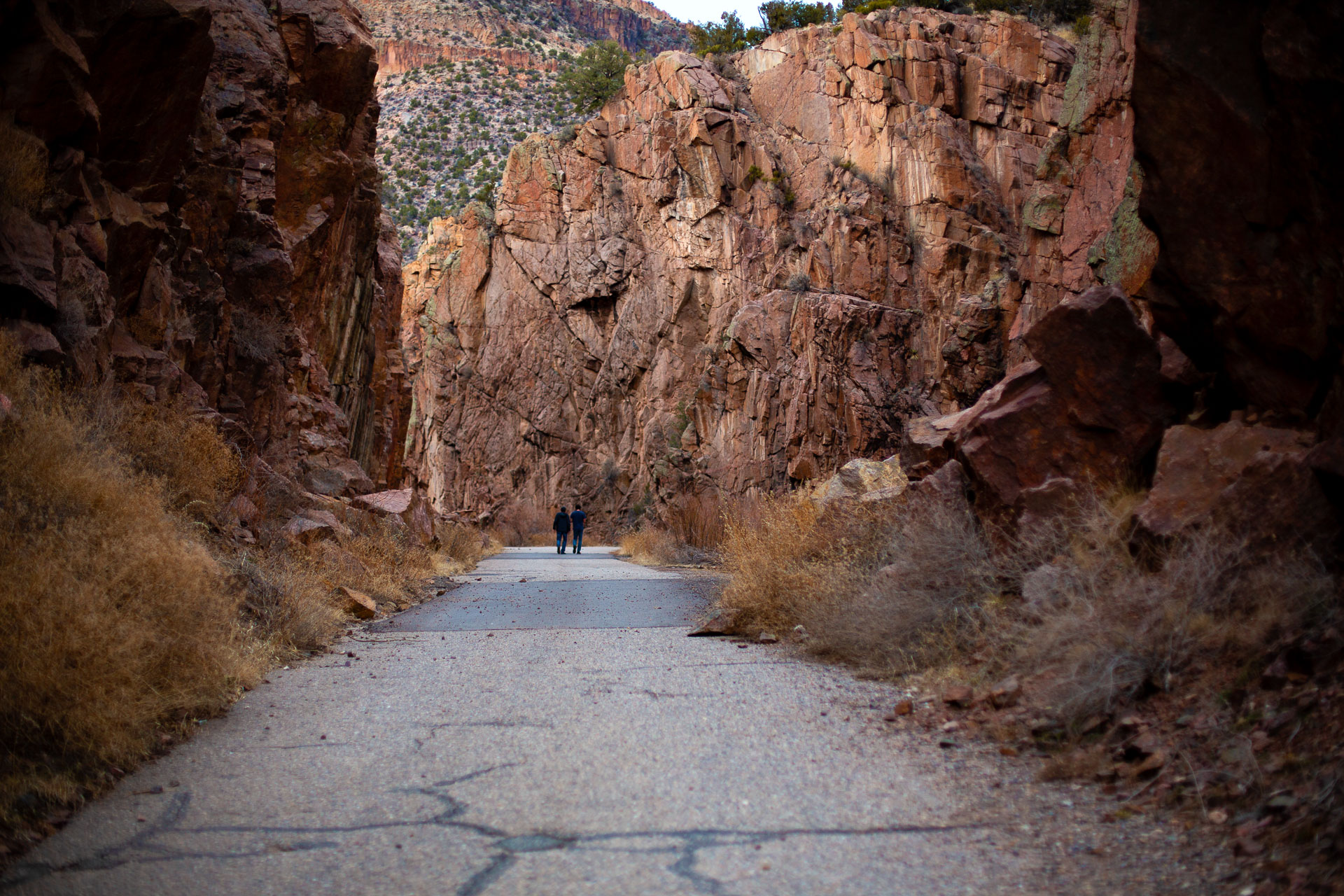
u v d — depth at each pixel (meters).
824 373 48.25
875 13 55.41
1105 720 4.62
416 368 73.44
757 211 56.41
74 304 8.30
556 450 64.69
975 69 52.69
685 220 58.97
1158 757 4.06
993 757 4.62
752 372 50.22
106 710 4.75
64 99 8.23
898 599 7.11
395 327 39.25
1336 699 3.72
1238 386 5.75
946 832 3.71
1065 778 4.23
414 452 71.75
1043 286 47.09
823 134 55.59
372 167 24.78
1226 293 5.51
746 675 6.93
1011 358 47.22
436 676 7.13
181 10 9.66
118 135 9.93
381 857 3.58
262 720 5.78
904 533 7.91
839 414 48.03
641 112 63.25
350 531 14.33
